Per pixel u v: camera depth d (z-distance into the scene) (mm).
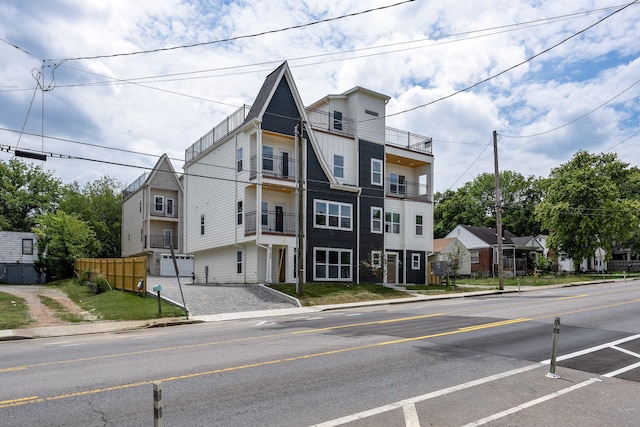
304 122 26812
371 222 30625
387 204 32438
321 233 28078
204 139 33094
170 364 8258
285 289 23594
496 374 7605
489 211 76000
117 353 9500
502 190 74125
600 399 6363
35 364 8492
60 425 5270
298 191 22906
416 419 5480
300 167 22984
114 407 5863
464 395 6465
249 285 25781
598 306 17000
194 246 33125
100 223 54250
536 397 6422
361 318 15211
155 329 14766
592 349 9570
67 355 9445
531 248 54688
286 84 27688
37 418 5492
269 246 26125
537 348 9664
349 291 24594
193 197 33875
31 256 39562
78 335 13828
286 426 5230
